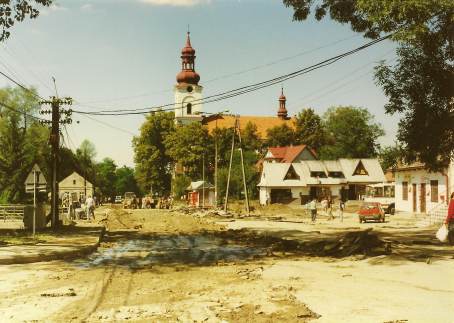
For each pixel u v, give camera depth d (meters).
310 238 24.17
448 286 11.35
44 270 14.26
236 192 75.38
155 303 9.66
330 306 9.34
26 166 68.38
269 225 34.94
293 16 18.17
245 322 8.16
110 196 166.00
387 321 8.16
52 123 29.98
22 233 25.59
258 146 96.38
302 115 102.81
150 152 102.38
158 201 79.69
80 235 24.89
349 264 15.39
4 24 19.98
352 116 105.31
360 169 76.88
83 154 117.88
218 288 11.28
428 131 18.58
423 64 17.95
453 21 15.86
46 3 20.38
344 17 17.83
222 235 28.08
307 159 84.25
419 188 43.88
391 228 30.89
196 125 93.12
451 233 17.53
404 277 12.62
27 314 8.77
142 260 16.94
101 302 9.77
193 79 118.12
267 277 12.93
